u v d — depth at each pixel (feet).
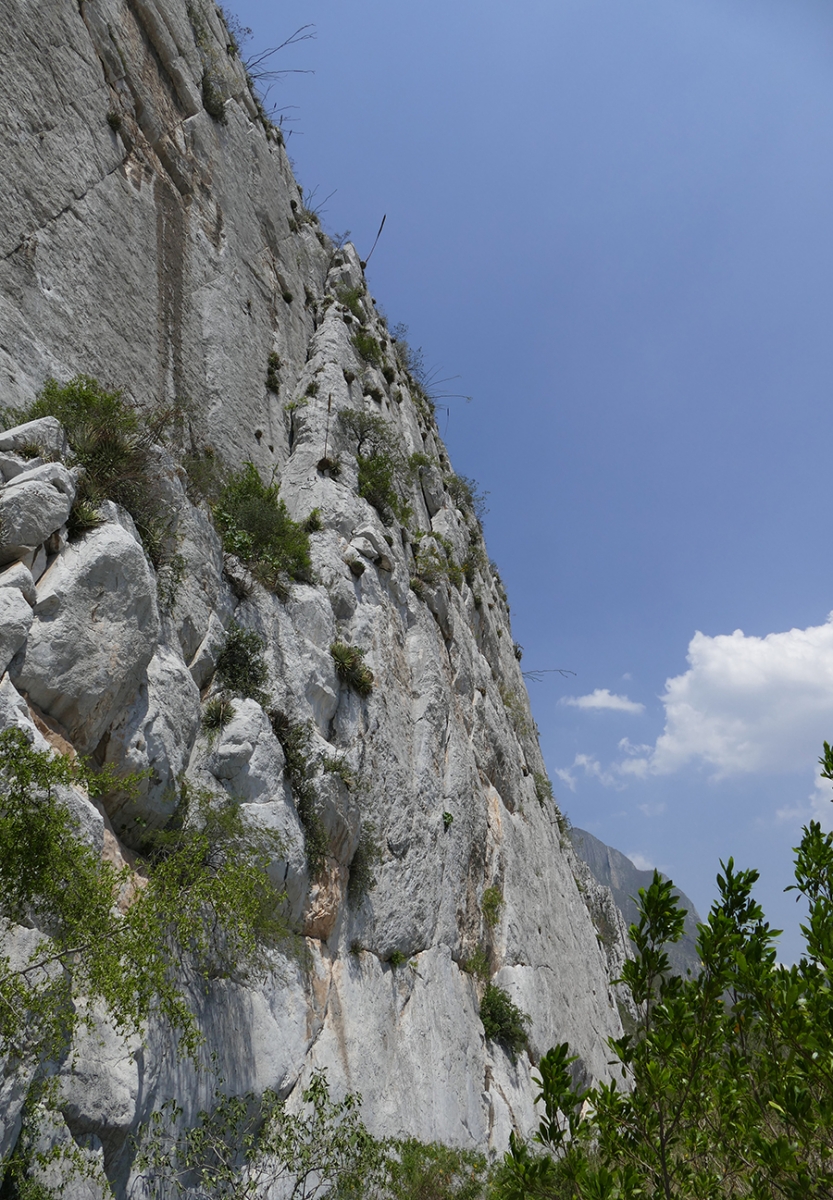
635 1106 16.96
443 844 70.59
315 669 56.65
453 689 88.48
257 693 48.01
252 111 94.84
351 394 92.53
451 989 63.77
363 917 55.11
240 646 48.32
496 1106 63.10
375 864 58.34
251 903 33.30
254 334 81.46
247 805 42.32
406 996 57.52
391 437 88.53
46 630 31.30
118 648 34.01
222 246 78.59
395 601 77.51
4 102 49.85
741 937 16.61
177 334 66.49
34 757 24.53
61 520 33.45
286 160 107.24
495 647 115.96
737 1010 16.43
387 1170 41.34
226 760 42.55
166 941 32.30
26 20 53.16
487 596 122.72
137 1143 28.32
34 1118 23.58
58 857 23.82
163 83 72.18
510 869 88.22
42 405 40.50
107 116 61.52
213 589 48.26
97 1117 26.21
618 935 162.71
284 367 86.79
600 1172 15.51
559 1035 83.41
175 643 42.47
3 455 34.47
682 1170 16.42
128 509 41.27
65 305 51.83
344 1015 48.26
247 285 82.58
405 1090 51.06
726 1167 16.28
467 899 73.77
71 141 56.13
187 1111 31.48
